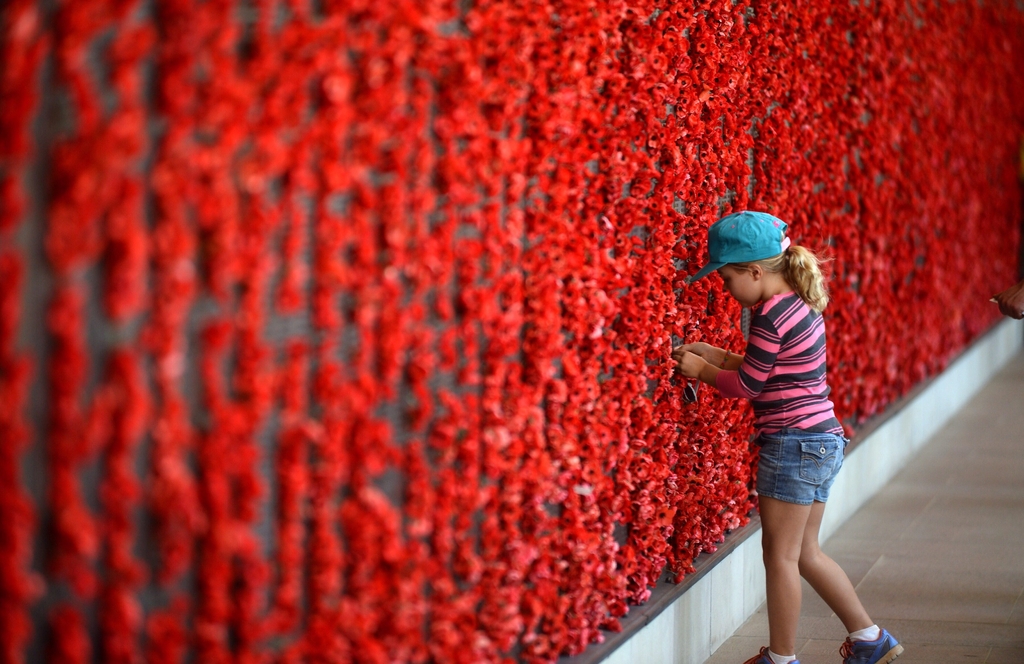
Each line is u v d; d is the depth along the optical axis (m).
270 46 3.71
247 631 3.76
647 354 6.73
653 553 6.88
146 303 3.36
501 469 5.13
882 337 12.61
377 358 4.31
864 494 12.28
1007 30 21.45
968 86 17.73
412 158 4.45
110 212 3.22
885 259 12.77
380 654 4.24
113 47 3.24
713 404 7.76
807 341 6.59
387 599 4.39
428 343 4.58
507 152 5.03
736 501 8.28
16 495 3.08
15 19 3.07
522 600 5.46
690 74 7.19
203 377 3.58
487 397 5.08
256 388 3.70
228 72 3.54
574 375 5.78
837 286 10.93
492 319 5.07
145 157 3.35
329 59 3.93
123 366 3.28
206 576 3.61
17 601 3.11
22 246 3.11
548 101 5.44
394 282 4.32
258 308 3.71
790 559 6.75
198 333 3.57
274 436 3.92
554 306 5.54
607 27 6.00
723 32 7.66
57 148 3.15
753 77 8.44
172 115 3.38
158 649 3.48
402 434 4.57
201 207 3.49
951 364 17.27
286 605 3.92
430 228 4.64
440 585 4.75
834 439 6.70
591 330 5.94
